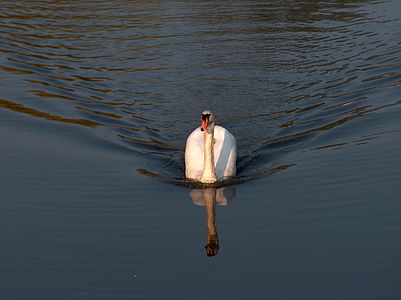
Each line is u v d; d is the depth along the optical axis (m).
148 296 9.88
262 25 25.34
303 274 10.28
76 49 22.97
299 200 12.80
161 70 20.84
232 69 20.69
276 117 17.31
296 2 28.95
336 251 10.89
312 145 15.50
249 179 14.09
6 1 29.80
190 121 17.28
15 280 10.35
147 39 23.89
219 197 13.28
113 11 28.17
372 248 10.91
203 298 9.76
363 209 12.24
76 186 13.63
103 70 20.94
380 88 18.70
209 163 13.93
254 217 12.24
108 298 9.85
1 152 15.22
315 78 19.80
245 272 10.42
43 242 11.45
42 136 16.19
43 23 26.17
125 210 12.66
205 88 19.33
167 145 15.95
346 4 28.45
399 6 27.61
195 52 22.33
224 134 15.05
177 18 26.69
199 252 11.06
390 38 23.06
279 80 19.72
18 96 18.80
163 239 11.53
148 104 18.38
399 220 11.74
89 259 10.93
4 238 11.58
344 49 22.20
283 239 11.37
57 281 10.30
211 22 25.84
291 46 22.62
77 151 15.41
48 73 20.62
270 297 9.73
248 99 18.53
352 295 9.70
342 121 16.70
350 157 14.59
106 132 16.56
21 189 13.44
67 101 18.50
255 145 15.82
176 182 14.04
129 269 10.59
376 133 15.83
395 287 9.82
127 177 14.11
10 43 23.39
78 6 29.12
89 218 12.32
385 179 13.41
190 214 12.47
